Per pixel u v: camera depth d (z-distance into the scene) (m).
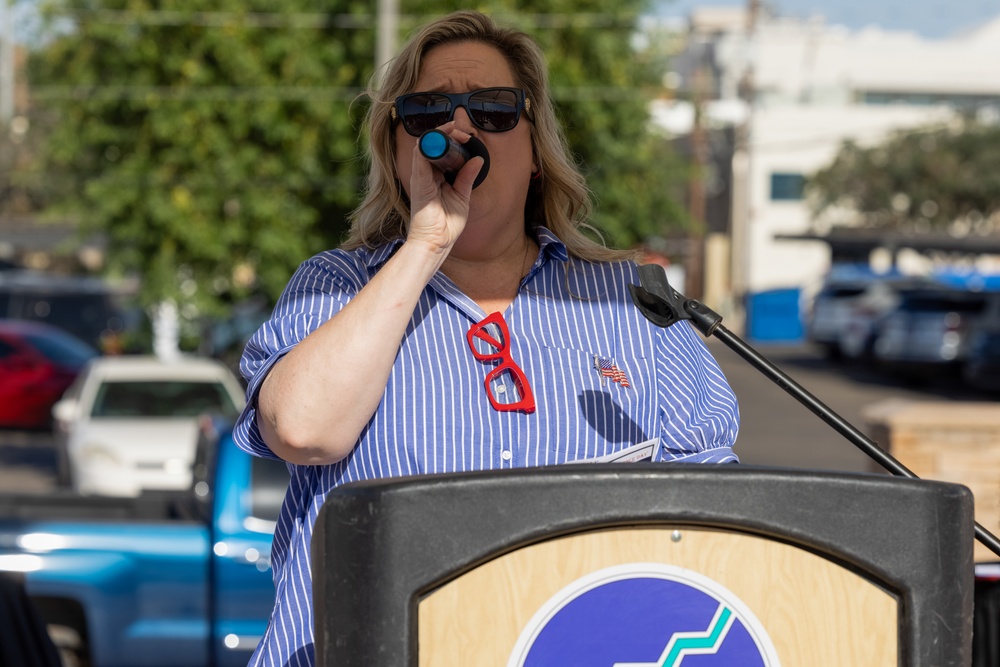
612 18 23.22
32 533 8.90
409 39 3.42
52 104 22.09
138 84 21.27
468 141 2.95
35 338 27.95
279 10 21.34
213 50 21.22
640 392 3.20
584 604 2.30
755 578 2.32
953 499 2.31
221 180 21.20
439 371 3.07
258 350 3.18
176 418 16.20
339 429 2.83
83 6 21.53
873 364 41.22
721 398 3.45
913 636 2.29
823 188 67.44
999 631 4.10
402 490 2.26
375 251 3.33
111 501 10.46
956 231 66.06
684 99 28.92
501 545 2.27
